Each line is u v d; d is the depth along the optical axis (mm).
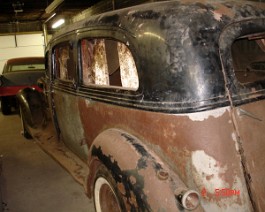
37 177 3924
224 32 1667
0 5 12719
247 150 1647
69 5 13398
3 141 5629
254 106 1687
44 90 4234
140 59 1775
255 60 2289
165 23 1687
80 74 2566
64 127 3227
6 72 8406
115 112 2068
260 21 1798
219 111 1586
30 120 4562
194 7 1723
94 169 2211
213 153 1583
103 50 2484
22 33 17484
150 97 1743
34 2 12523
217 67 1612
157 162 1737
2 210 3107
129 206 1732
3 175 4039
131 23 1866
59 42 3014
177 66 1619
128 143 1852
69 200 3287
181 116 1604
